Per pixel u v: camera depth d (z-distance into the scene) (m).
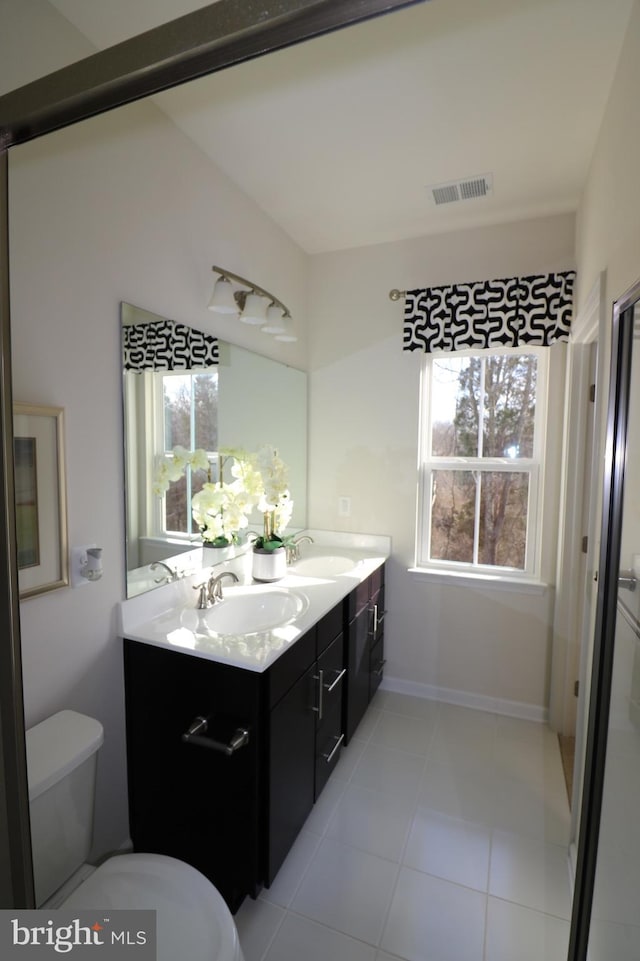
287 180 1.97
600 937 1.12
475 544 2.57
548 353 2.29
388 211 2.22
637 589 1.00
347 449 2.72
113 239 1.42
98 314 1.38
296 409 2.64
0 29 1.07
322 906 1.43
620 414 1.15
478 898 1.47
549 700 2.38
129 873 1.08
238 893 1.43
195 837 1.46
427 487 2.63
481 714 2.46
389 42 1.28
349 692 2.07
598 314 1.54
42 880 1.10
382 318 2.59
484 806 1.83
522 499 2.46
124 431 1.48
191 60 0.64
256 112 1.57
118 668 1.49
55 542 1.28
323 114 1.58
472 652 2.52
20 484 1.19
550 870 1.56
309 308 2.74
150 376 1.57
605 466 1.21
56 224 1.25
